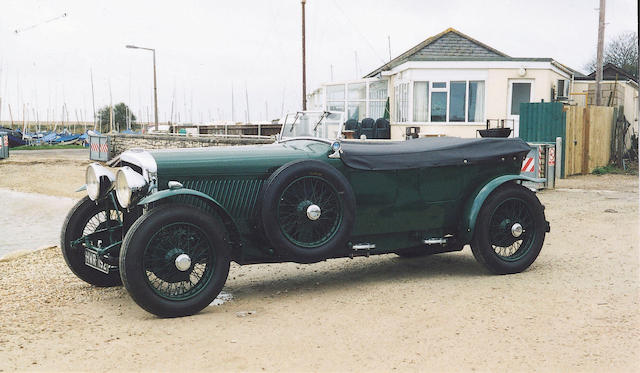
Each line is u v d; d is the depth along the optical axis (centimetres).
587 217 955
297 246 534
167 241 491
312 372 368
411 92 2055
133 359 393
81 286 607
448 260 708
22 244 1091
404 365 376
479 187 618
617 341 408
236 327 459
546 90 2005
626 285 556
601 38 2102
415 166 585
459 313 482
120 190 511
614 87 2216
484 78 2023
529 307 493
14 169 2797
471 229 596
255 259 553
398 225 597
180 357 396
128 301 546
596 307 488
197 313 500
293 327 457
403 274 638
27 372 370
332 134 885
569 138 1647
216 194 534
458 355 391
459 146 609
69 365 382
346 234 554
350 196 554
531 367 369
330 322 468
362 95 2295
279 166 550
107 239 582
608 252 705
